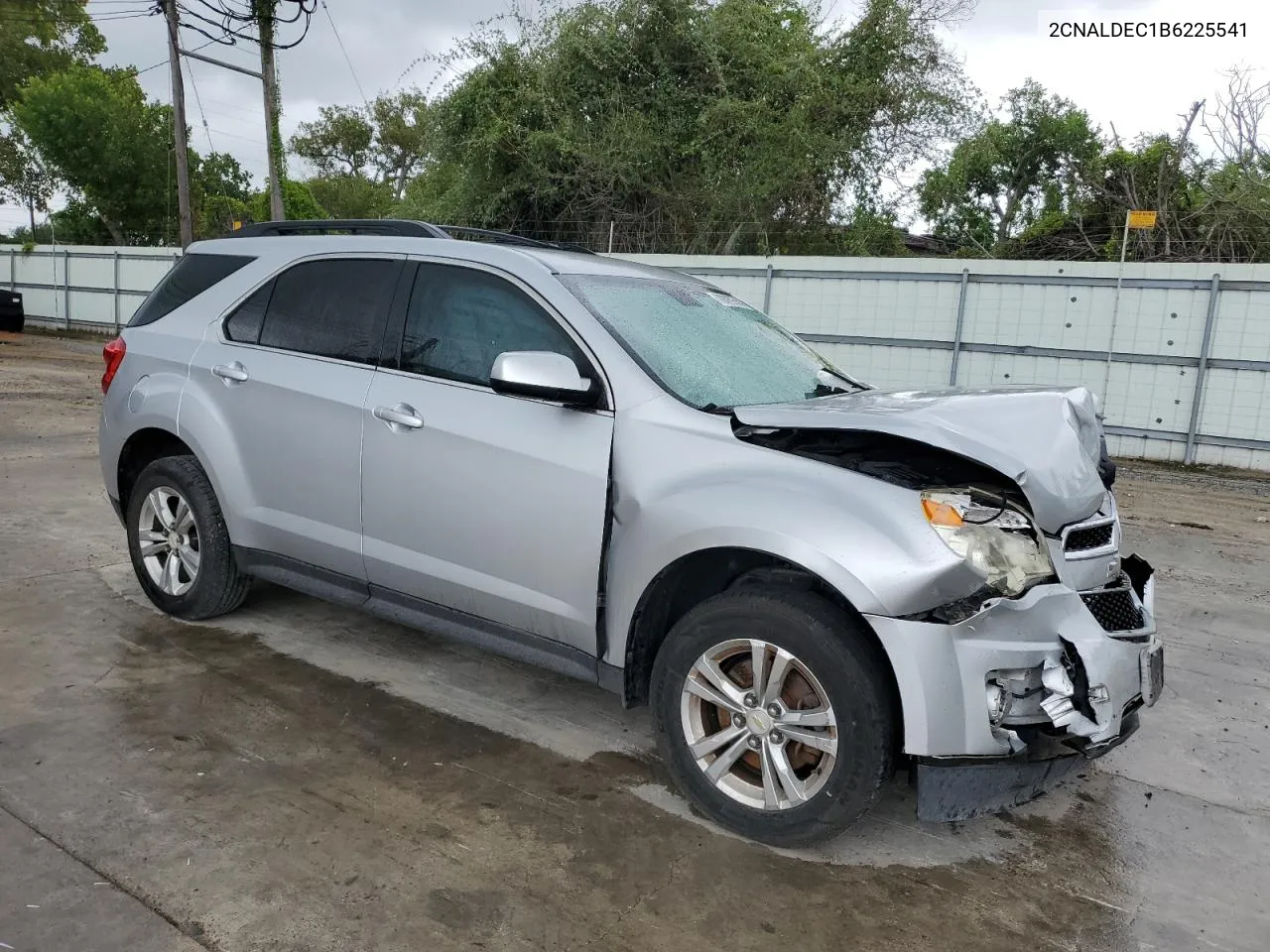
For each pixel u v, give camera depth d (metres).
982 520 2.76
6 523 6.36
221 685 4.02
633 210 19.19
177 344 4.58
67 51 48.12
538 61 18.84
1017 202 23.05
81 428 10.62
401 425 3.73
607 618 3.29
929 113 17.48
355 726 3.73
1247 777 3.71
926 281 13.32
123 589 5.16
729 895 2.75
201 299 4.61
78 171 34.66
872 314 13.78
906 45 17.47
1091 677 2.78
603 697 4.18
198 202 36.38
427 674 4.30
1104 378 12.41
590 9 18.44
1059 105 22.69
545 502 3.36
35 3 46.38
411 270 3.95
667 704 3.15
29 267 26.30
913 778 2.90
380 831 2.98
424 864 2.82
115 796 3.08
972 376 13.20
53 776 3.18
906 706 2.71
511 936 2.51
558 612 3.38
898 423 2.86
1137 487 10.37
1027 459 2.87
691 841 3.03
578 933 2.54
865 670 2.77
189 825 2.94
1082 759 2.98
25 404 12.35
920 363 13.53
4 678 3.94
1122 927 2.72
